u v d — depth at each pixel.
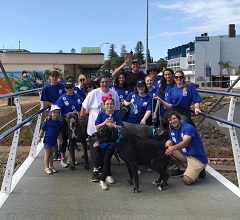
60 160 6.96
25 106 24.75
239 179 4.84
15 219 4.00
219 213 4.21
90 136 5.55
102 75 5.72
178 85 6.00
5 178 4.85
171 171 5.80
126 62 7.48
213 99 25.78
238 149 4.84
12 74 43.06
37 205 4.44
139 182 5.49
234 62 97.06
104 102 5.36
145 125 5.93
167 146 5.22
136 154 4.99
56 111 5.91
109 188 5.16
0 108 24.03
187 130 5.29
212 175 5.79
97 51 56.69
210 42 95.06
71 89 6.48
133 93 6.45
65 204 4.49
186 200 4.66
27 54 43.38
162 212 4.25
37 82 43.62
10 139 14.88
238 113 18.94
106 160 5.22
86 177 5.74
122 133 4.98
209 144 14.69
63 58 44.59
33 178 5.65
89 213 4.21
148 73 7.27
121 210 4.31
